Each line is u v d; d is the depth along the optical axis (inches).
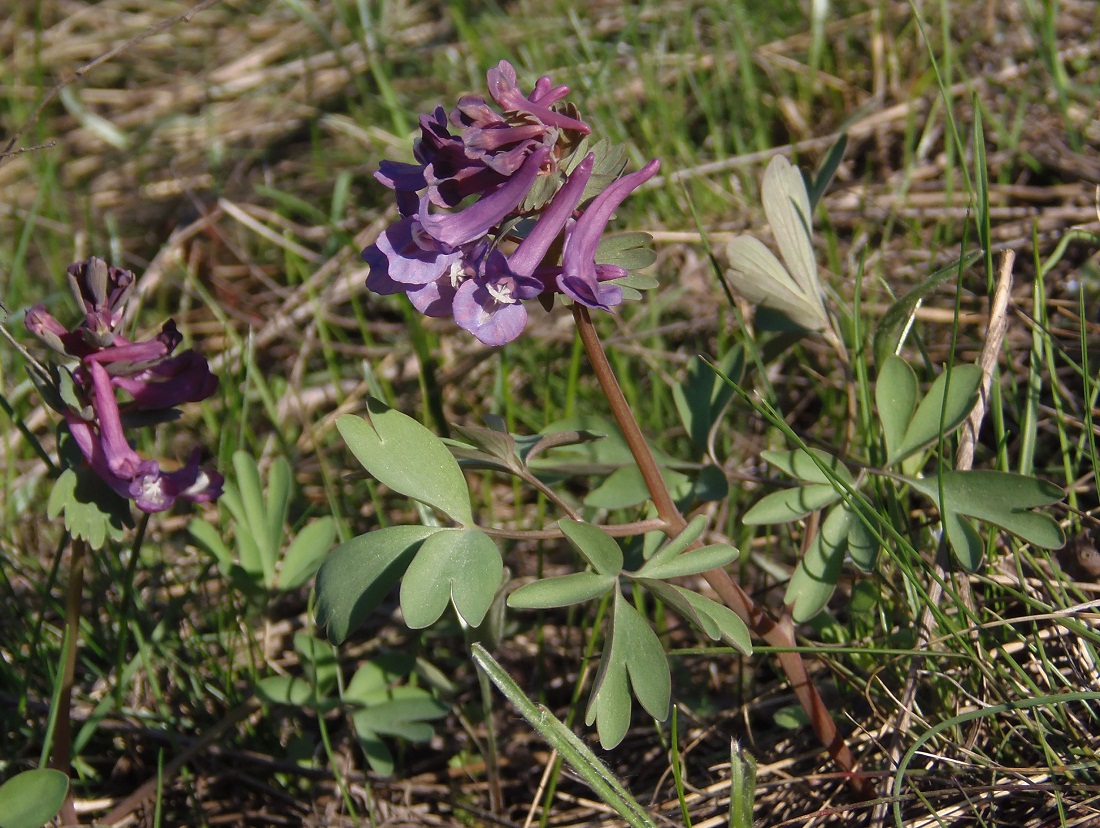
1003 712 18.4
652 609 20.7
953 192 24.4
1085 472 20.2
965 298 22.0
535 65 29.3
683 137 26.7
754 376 21.7
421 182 17.0
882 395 18.6
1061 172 24.0
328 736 20.1
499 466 17.7
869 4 29.6
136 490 17.6
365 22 32.5
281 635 20.9
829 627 19.4
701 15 31.3
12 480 22.2
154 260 27.5
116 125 34.2
